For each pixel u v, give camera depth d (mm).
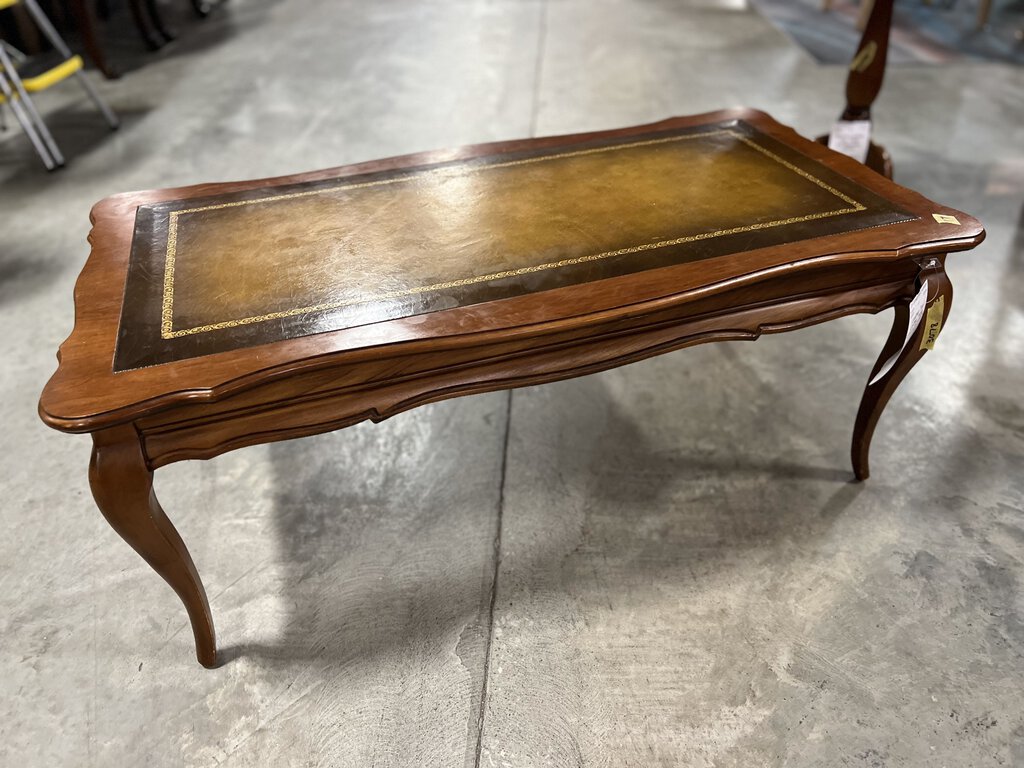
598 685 1527
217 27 5609
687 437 2133
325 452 2129
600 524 1877
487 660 1582
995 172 3414
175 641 1642
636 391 2316
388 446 2145
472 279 1506
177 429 1304
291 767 1411
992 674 1526
